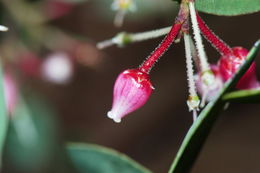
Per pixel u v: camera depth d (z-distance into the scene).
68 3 0.27
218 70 0.17
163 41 0.17
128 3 0.21
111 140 0.34
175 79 0.33
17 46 0.26
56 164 0.25
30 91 0.26
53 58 0.26
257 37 0.31
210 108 0.16
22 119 0.25
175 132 0.34
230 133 0.34
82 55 0.27
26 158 0.26
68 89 0.33
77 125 0.34
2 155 0.25
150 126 0.34
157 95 0.33
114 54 0.33
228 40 0.31
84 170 0.19
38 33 0.26
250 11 0.17
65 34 0.27
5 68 0.25
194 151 0.17
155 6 0.26
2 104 0.18
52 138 0.26
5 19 0.26
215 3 0.17
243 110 0.34
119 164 0.19
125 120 0.34
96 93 0.34
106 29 0.31
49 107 0.26
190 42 0.17
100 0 0.26
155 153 0.34
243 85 0.17
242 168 0.33
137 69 0.17
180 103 0.33
